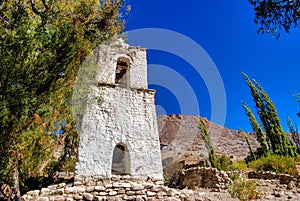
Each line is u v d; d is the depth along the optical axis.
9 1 3.90
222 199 8.66
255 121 20.53
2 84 3.56
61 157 9.70
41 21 4.25
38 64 3.92
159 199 7.94
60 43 4.34
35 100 3.83
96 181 8.74
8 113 3.50
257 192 9.15
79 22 5.52
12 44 3.58
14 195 5.28
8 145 3.94
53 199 6.91
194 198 8.46
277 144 19.08
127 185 8.13
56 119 6.18
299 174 11.48
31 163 6.34
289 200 8.38
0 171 4.61
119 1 6.89
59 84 4.65
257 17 3.35
